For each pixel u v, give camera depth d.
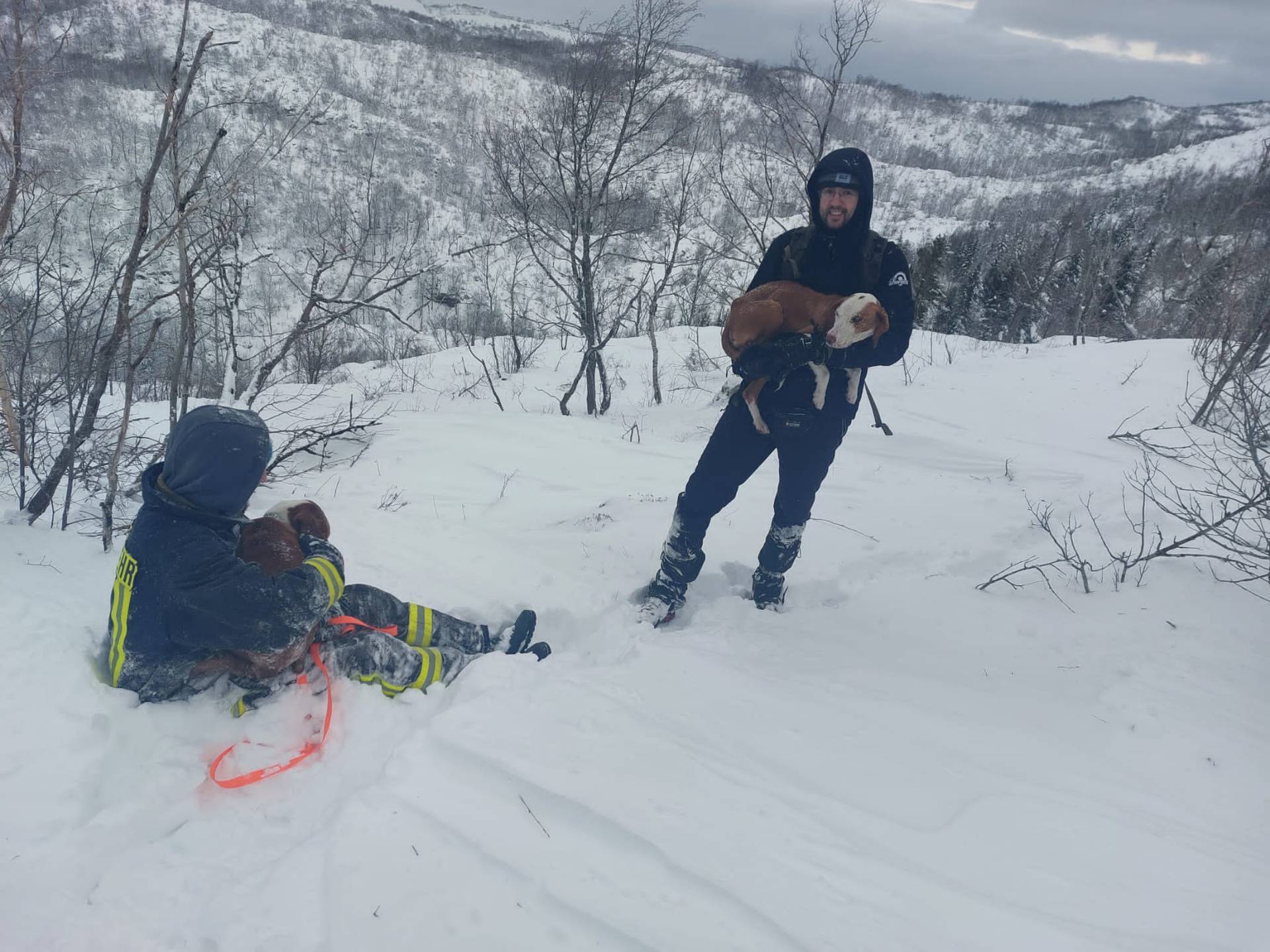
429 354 12.26
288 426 6.94
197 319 4.84
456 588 3.58
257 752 2.28
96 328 4.59
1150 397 7.25
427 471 5.70
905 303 2.96
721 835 1.94
